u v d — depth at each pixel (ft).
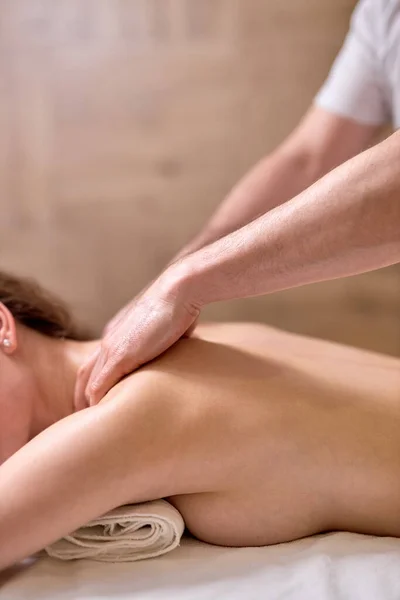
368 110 3.99
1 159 5.71
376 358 2.90
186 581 2.25
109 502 2.25
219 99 5.41
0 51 5.55
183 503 2.48
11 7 5.49
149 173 5.61
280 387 2.45
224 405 2.35
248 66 5.32
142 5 5.36
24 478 2.19
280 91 5.32
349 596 2.09
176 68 5.42
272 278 2.30
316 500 2.40
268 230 2.26
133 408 2.29
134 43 5.43
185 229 5.64
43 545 2.25
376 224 2.07
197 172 5.54
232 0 5.24
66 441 2.23
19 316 2.95
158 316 2.45
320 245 2.17
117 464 2.22
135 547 2.43
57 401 2.84
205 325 3.21
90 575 2.33
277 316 5.63
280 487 2.36
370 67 3.85
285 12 5.19
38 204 5.76
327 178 2.18
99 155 5.63
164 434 2.27
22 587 2.27
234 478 2.34
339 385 2.52
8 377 2.72
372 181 2.06
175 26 5.36
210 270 2.38
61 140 5.65
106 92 5.53
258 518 2.41
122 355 2.47
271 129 5.39
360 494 2.39
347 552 2.31
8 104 5.63
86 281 5.85
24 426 2.75
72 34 5.47
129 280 5.79
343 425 2.39
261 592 2.14
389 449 2.39
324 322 5.58
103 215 5.72
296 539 2.48
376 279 5.45
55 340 2.99
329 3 5.11
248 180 4.16
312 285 5.54
